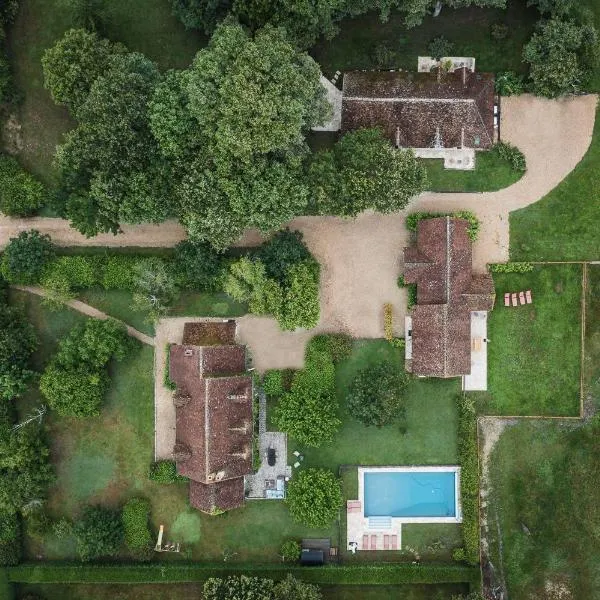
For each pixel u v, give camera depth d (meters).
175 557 54.38
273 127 44.72
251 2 47.09
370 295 53.62
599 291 53.06
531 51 49.78
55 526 53.28
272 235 52.78
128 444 54.44
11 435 51.56
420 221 51.66
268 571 53.06
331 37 50.28
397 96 50.66
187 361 50.34
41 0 53.53
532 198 53.06
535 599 53.22
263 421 54.09
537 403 53.41
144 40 53.47
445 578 52.59
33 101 53.91
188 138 46.72
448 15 52.69
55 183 53.31
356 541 54.06
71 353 51.22
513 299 53.12
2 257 53.25
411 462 53.94
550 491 53.44
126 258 53.03
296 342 53.78
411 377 53.56
